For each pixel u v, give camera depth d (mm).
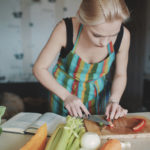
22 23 2717
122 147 635
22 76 2895
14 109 1691
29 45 2799
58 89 850
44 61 859
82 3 687
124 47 955
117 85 967
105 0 612
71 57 936
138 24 2277
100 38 672
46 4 2686
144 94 2617
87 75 1007
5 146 655
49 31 2779
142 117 856
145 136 706
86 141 595
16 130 739
